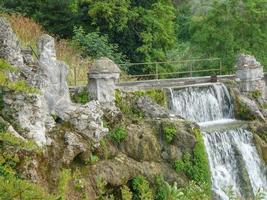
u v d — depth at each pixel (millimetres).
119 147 16141
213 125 19953
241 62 22234
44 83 13648
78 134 14891
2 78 10023
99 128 15359
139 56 27109
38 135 13023
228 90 21641
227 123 20344
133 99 18172
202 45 28719
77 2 26203
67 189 13672
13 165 12000
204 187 16453
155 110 18016
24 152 12297
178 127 17188
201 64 28172
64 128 14719
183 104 20109
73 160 14578
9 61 13109
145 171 15922
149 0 27672
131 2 27234
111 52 24797
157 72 24734
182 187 16484
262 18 28156
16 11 25703
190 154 17125
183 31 37219
